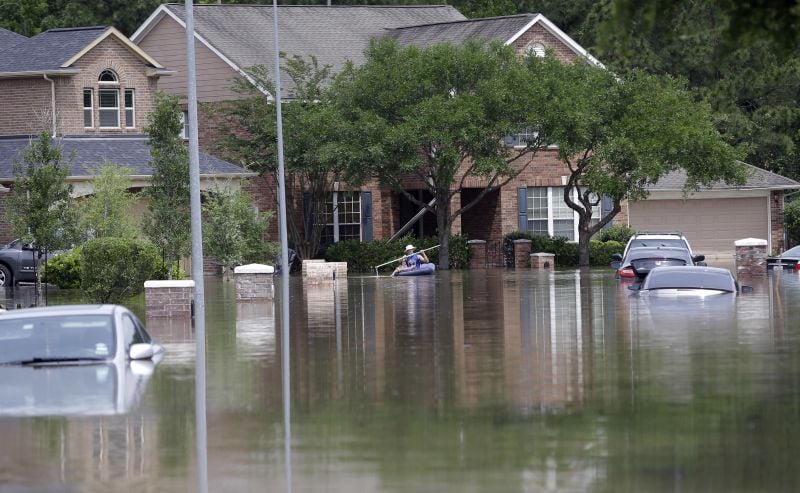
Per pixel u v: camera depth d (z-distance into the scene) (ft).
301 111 532.73
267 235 559.79
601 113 530.27
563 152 515.91
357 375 197.57
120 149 488.85
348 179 522.06
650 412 158.81
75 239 364.17
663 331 252.62
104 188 390.42
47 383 183.93
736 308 304.09
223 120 568.41
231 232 476.13
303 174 551.18
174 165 388.78
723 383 181.57
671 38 183.93
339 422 155.74
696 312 294.66
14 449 140.97
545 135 521.65
